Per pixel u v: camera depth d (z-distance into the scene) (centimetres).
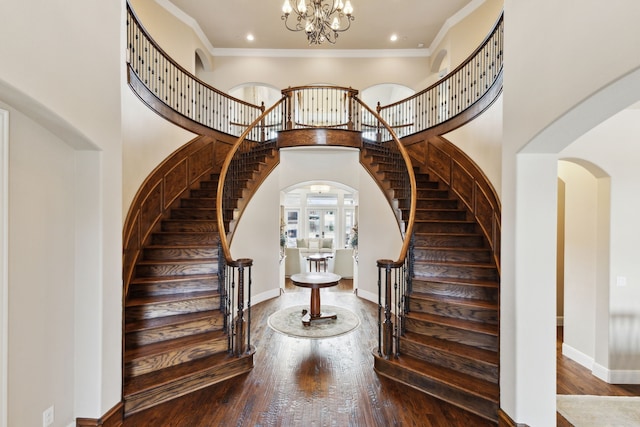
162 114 422
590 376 342
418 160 559
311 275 513
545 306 222
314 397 274
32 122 189
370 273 593
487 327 297
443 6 572
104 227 229
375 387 290
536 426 221
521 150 220
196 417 246
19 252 181
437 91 617
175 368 289
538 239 223
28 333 187
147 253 377
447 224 428
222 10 589
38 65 168
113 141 240
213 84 732
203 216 448
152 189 399
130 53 367
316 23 435
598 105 166
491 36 386
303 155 668
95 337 223
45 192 199
